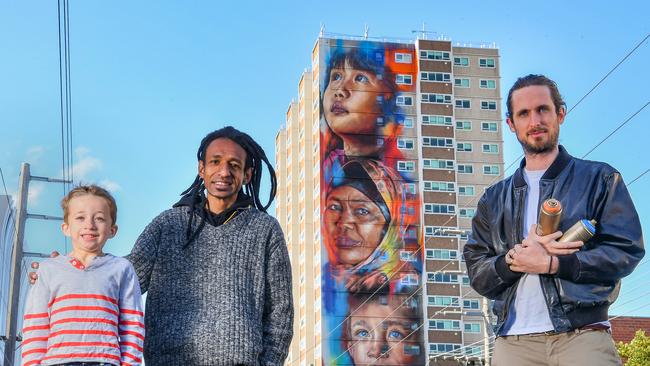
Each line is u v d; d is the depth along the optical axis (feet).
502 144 289.74
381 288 268.62
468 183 284.82
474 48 296.10
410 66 290.35
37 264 14.29
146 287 15.49
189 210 15.85
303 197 299.99
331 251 269.85
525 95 15.67
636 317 130.11
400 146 282.97
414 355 264.11
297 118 329.52
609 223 14.84
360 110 283.18
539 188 15.51
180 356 14.64
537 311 14.80
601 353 14.34
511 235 15.61
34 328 13.78
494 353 15.43
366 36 290.15
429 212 278.46
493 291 15.46
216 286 15.24
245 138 16.56
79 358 13.60
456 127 288.30
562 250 14.43
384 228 273.95
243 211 16.14
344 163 278.67
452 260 251.19
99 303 13.99
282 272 16.03
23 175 59.06
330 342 262.88
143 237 15.57
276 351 15.61
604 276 14.51
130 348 14.07
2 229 113.29
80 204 14.52
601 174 15.23
